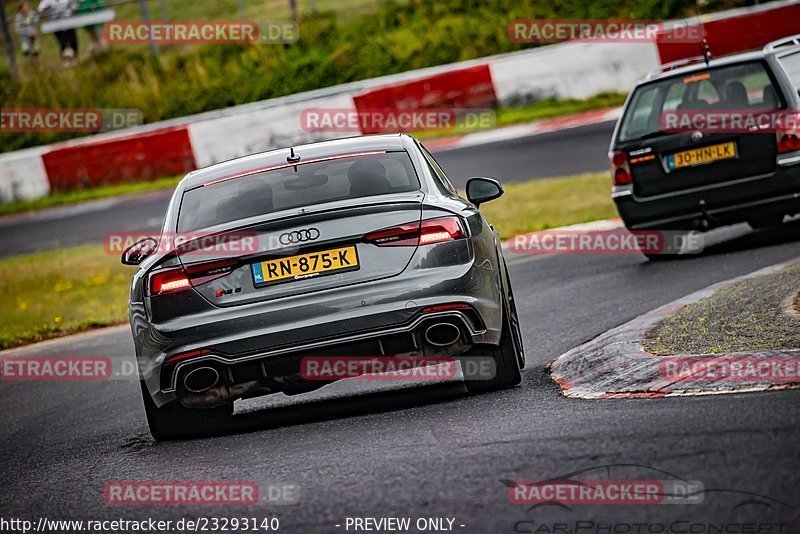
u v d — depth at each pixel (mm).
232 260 21500
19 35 122188
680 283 34656
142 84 115062
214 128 92500
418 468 17156
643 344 23609
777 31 87375
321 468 18172
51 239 76875
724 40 87750
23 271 66562
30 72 118938
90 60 120125
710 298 27688
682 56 88812
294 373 21656
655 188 39688
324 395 26625
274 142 91875
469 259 21859
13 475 22281
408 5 117938
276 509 16188
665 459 15672
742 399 18359
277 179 23500
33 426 28516
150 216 78000
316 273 21500
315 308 21266
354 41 115000
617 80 89875
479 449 17766
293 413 24469
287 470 18469
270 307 21344
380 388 26312
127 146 92812
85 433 26156
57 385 35156
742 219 39281
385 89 90812
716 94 39469
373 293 21328
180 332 21484
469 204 24016
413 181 23156
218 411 24031
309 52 115062
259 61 115125
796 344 20828
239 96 112125
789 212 38656
